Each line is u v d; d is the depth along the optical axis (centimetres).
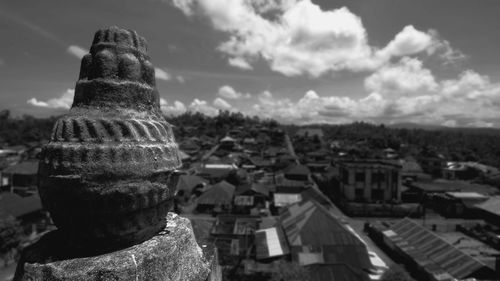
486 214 5878
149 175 675
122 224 654
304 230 3819
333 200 7300
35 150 10188
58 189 633
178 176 790
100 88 686
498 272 3123
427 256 3603
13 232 3866
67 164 626
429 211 6450
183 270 725
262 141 15212
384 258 4119
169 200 771
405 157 11812
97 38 728
